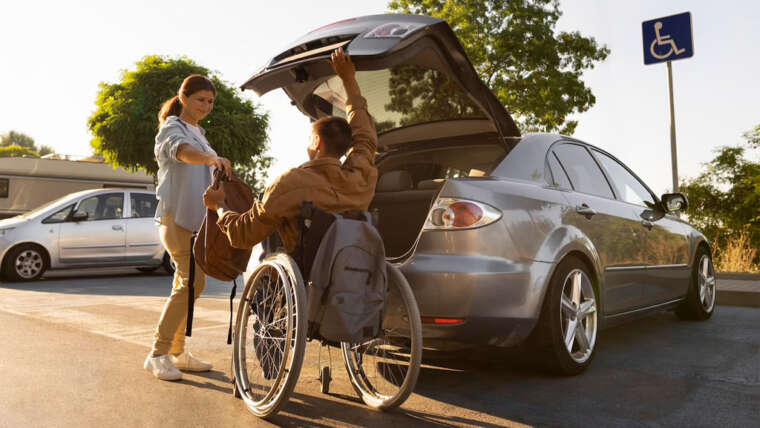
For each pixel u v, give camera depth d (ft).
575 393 10.26
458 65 10.62
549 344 10.85
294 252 8.46
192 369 11.68
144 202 35.24
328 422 8.74
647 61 27.63
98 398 9.73
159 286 28.76
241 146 82.12
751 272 31.60
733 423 8.76
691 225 18.43
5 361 12.13
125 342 14.28
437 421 8.84
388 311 9.67
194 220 11.02
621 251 13.37
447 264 9.84
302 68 10.23
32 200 86.38
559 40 79.71
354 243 8.41
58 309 20.02
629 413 9.21
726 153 120.06
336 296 8.27
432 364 12.32
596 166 14.33
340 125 9.10
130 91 78.23
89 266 32.86
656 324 17.54
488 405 9.61
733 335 15.72
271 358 9.20
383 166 14.01
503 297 9.98
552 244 10.89
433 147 13.33
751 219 113.50
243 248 9.27
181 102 11.55
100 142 78.43
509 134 12.37
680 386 10.71
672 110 26.89
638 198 15.65
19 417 8.71
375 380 9.82
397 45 9.30
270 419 8.83
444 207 10.14
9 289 27.20
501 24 78.07
